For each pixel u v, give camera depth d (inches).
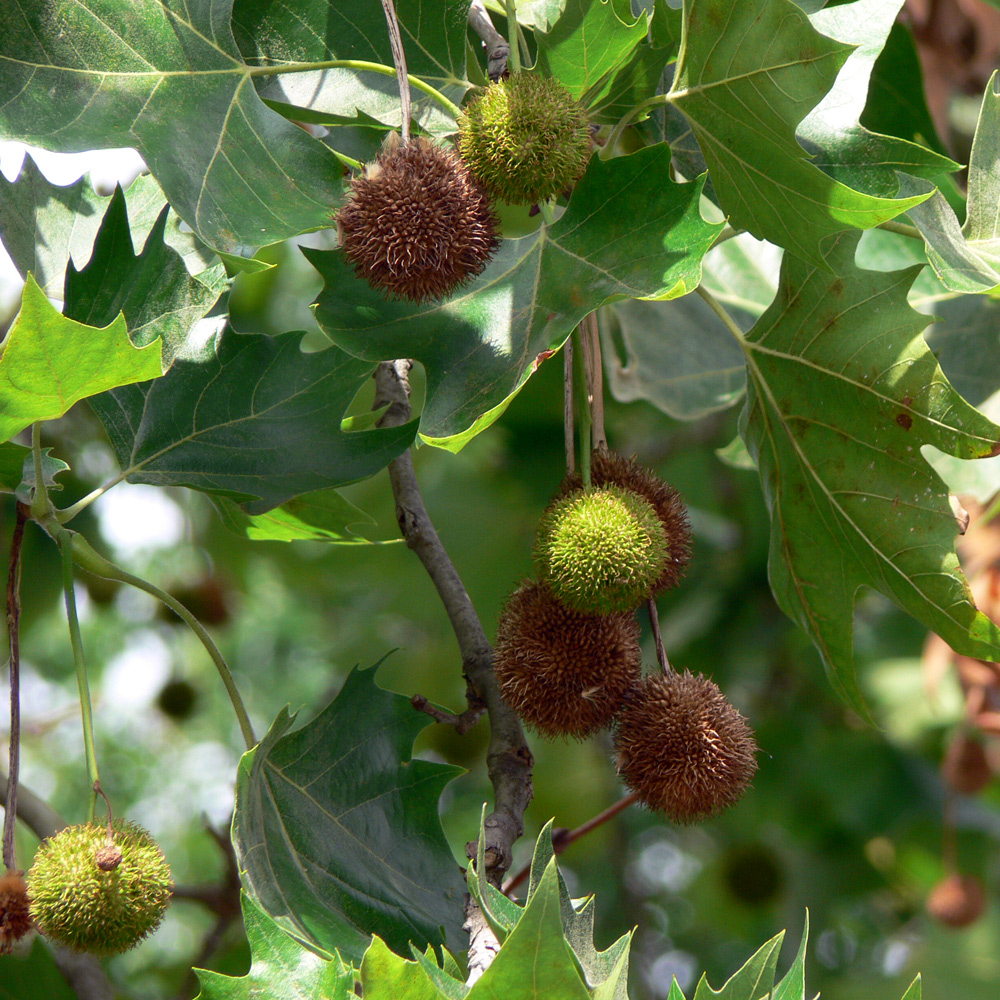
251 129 24.7
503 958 22.3
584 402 25.4
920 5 32.7
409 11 25.8
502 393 24.5
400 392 27.3
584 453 25.3
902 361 25.4
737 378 32.1
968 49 32.6
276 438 25.8
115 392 25.6
